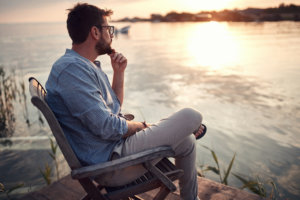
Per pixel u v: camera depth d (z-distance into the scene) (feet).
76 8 4.61
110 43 5.11
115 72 6.17
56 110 4.34
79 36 4.63
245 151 14.10
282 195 10.34
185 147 4.91
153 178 4.41
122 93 6.23
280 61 47.24
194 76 35.12
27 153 14.43
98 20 4.71
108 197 4.21
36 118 20.70
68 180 7.90
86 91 4.03
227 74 35.94
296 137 15.46
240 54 62.54
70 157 3.73
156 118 19.13
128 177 4.51
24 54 71.92
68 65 4.14
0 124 19.25
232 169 12.43
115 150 4.39
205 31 253.24
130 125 4.70
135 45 101.19
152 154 4.15
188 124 4.53
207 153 14.10
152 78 34.09
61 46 103.14
